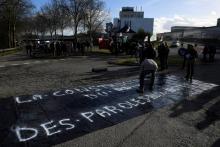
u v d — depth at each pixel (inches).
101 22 2284.7
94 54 1188.5
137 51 829.8
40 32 3043.8
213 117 269.4
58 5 2129.7
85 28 2138.3
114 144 200.8
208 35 2536.9
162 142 206.1
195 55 483.2
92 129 230.7
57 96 346.0
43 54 1213.7
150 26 3058.6
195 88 415.2
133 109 292.5
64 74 548.7
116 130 229.1
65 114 270.2
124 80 474.0
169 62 793.6
